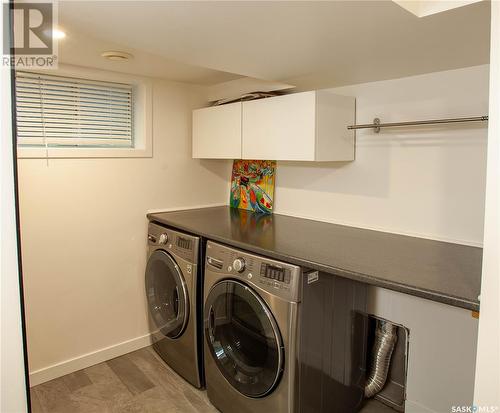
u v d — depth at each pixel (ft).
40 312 7.86
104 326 8.82
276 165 9.46
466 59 5.70
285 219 8.83
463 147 6.15
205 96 10.18
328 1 3.85
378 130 7.20
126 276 9.08
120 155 8.68
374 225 7.49
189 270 7.43
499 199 2.71
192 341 7.57
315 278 5.68
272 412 5.84
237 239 6.73
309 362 5.74
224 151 8.82
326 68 6.46
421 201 6.74
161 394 7.59
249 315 6.25
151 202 9.39
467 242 6.23
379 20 4.32
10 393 3.05
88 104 8.50
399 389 7.11
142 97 8.96
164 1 3.92
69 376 8.21
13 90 2.95
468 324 5.84
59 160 7.84
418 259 5.51
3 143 2.91
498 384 2.79
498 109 2.69
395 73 6.64
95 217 8.46
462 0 3.89
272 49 5.47
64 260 8.10
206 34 4.92
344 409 6.74
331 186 8.22
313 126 6.81
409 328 6.59
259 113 7.86
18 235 3.02
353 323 6.66
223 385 6.80
